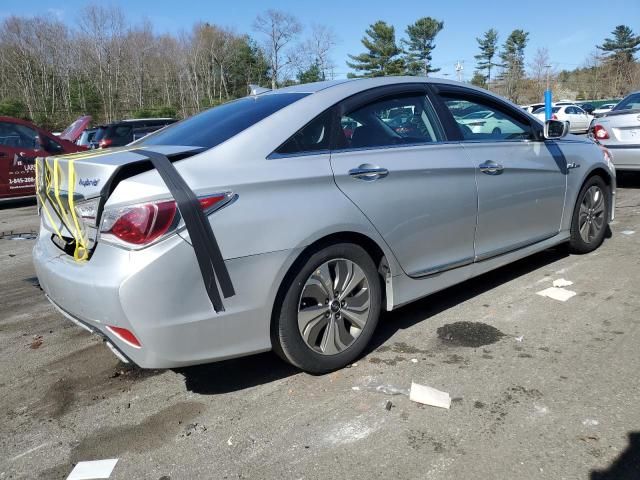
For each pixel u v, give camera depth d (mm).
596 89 70062
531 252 4273
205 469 2326
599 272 4488
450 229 3527
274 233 2676
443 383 2896
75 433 2645
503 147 3951
